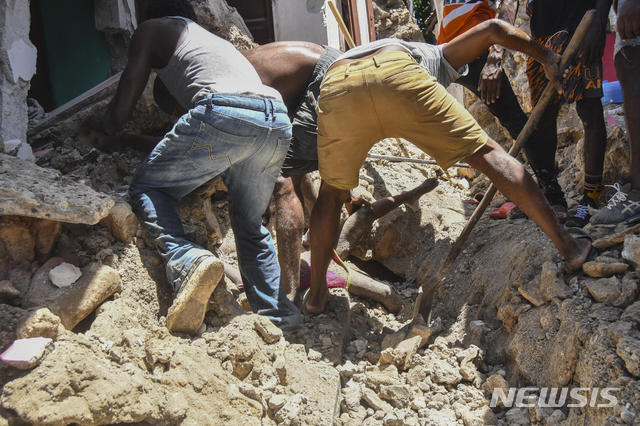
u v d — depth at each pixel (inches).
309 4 239.8
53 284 103.4
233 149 113.2
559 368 105.7
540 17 145.3
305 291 141.6
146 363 100.9
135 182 119.2
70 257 109.2
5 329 93.0
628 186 119.3
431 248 171.0
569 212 150.0
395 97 108.3
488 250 153.3
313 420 104.0
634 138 116.6
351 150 116.3
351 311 142.5
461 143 111.4
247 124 111.2
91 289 104.2
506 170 112.1
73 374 89.4
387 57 109.8
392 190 182.9
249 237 123.1
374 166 190.5
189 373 100.7
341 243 152.8
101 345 98.5
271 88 121.6
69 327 101.2
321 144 118.0
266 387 105.8
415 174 199.3
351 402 111.6
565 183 172.4
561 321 110.5
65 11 176.9
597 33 125.3
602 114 137.9
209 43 123.4
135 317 108.0
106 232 114.3
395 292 159.2
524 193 112.0
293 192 135.0
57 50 176.1
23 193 99.4
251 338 110.2
